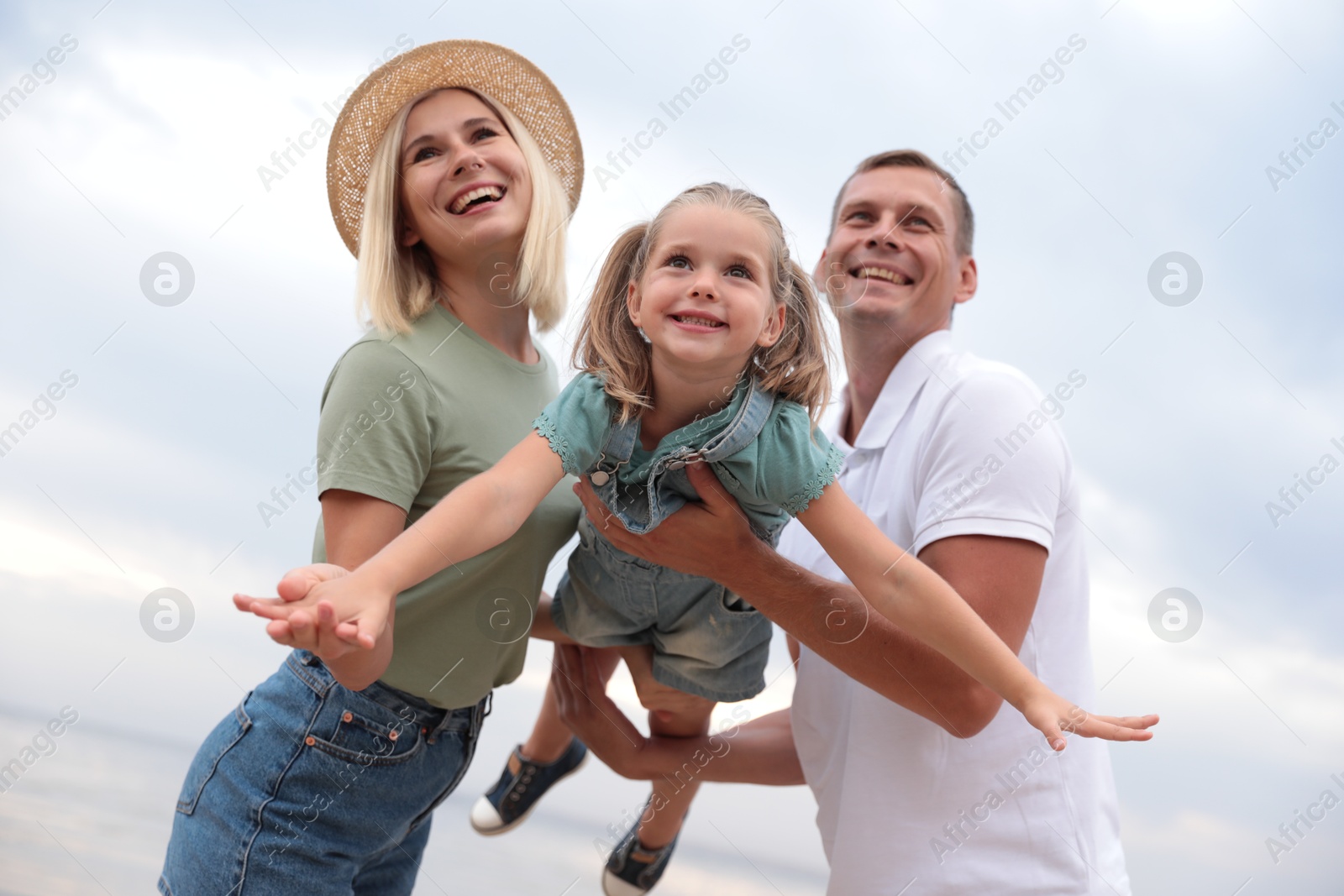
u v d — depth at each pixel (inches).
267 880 51.3
